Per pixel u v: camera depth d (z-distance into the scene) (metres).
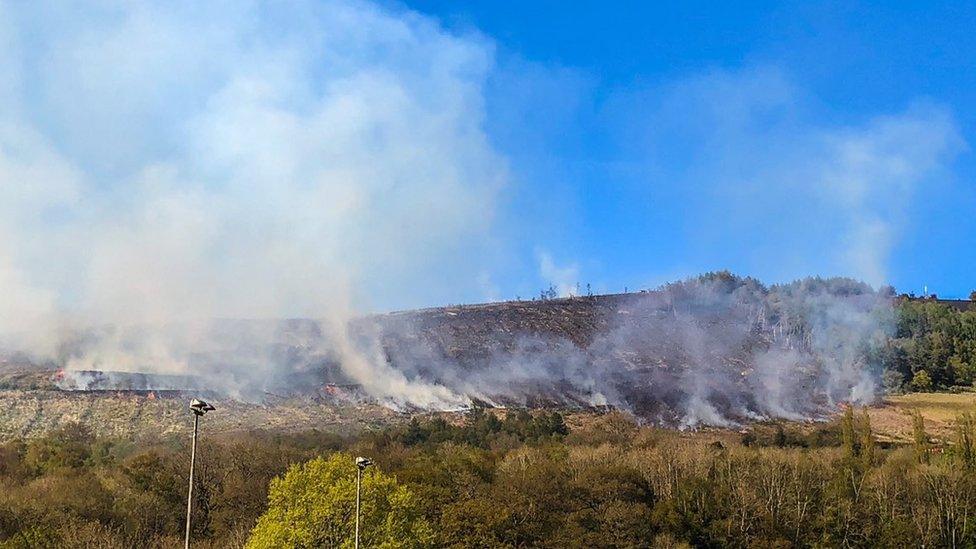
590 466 131.25
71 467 127.81
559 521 110.81
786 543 113.81
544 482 119.12
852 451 157.25
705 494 124.25
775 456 146.12
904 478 130.38
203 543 99.38
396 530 78.06
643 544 112.19
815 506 124.75
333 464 82.62
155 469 118.75
